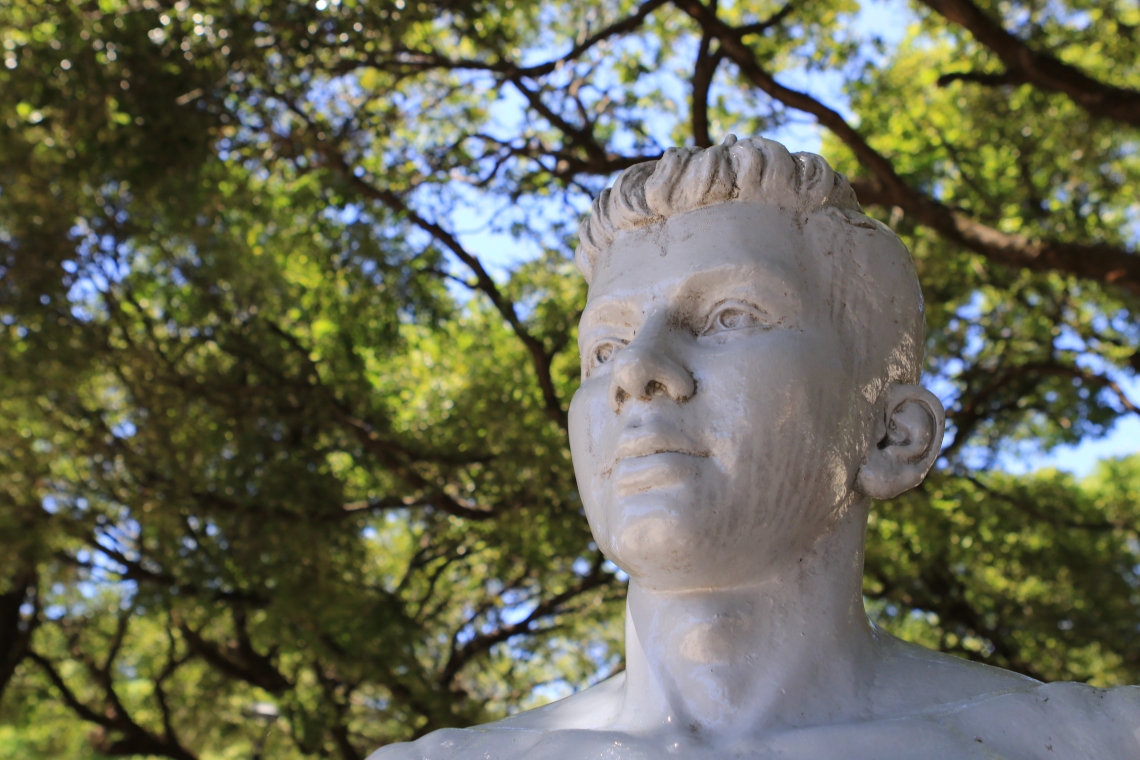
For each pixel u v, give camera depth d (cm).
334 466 1016
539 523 892
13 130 837
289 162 897
